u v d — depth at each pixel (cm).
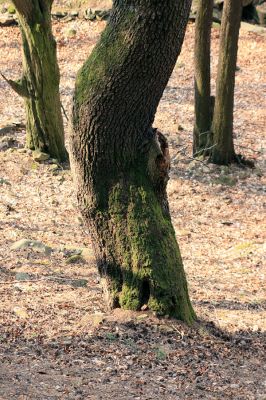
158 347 614
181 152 1448
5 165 1328
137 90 595
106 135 611
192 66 2042
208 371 588
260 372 602
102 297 732
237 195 1291
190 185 1314
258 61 2094
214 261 1013
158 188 642
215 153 1391
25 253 934
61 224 1112
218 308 781
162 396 533
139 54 582
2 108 1681
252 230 1151
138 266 640
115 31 594
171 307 647
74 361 581
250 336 689
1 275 833
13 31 2214
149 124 626
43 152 1359
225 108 1373
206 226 1166
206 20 1359
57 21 2253
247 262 1010
